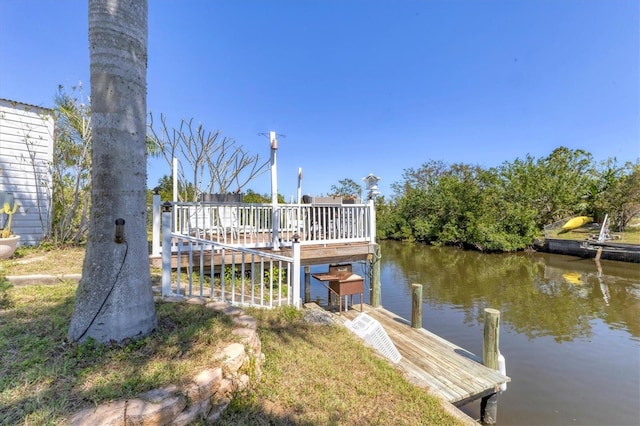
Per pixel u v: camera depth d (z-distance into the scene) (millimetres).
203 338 2490
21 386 1739
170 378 1915
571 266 15109
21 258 5527
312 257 6926
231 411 2008
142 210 2562
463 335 7375
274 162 6730
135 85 2463
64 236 7121
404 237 27156
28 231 6844
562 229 19938
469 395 4199
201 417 1812
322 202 7969
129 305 2416
